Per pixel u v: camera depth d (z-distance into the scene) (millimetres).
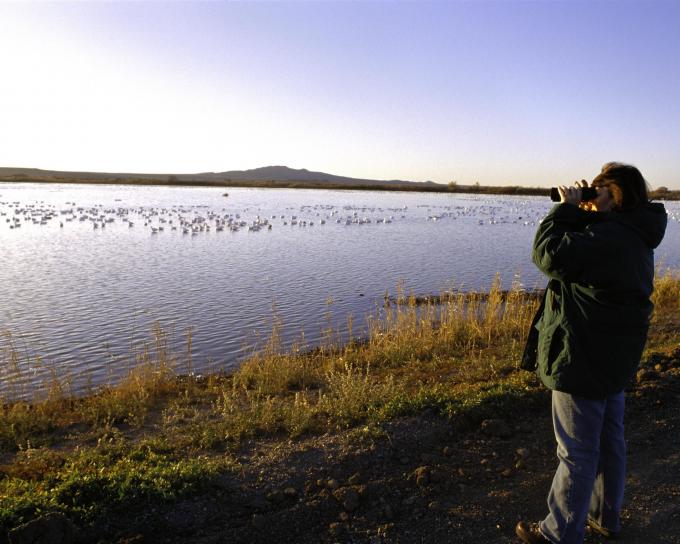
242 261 24500
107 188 116312
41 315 14617
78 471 4703
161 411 7477
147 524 4125
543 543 3811
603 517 4016
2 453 6086
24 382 9688
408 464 5023
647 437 5516
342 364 9547
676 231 41312
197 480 4637
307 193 116625
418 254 27391
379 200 88812
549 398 6348
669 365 7367
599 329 3584
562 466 3744
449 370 8742
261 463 5074
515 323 11562
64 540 3828
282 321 14164
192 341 12391
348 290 18281
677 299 14062
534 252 3773
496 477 4832
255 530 4133
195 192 109500
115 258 25016
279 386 8297
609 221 3633
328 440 5520
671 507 4336
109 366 10641
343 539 4047
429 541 3992
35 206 58312
